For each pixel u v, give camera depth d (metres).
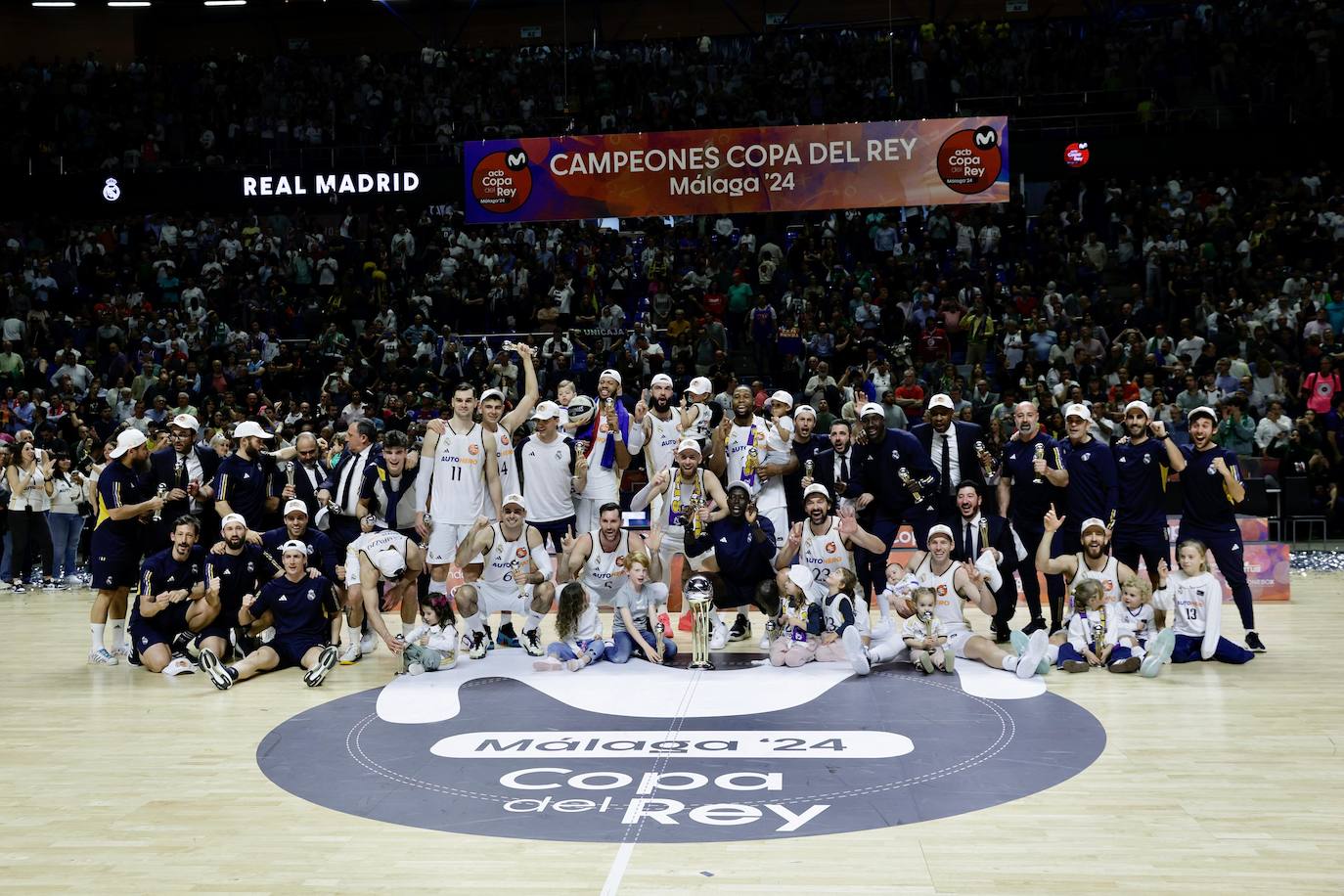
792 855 4.73
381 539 8.84
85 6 28.59
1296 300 18.89
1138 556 9.33
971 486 8.82
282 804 5.50
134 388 19.06
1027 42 26.23
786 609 8.70
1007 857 4.68
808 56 25.61
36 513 14.20
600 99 25.20
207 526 9.91
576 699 7.47
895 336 19.52
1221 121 21.91
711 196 19.42
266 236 23.02
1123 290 20.77
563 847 4.86
